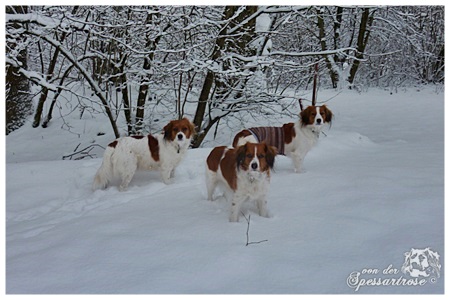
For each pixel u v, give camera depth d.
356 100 16.55
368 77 22.53
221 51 8.98
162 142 6.50
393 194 4.96
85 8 9.43
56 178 6.76
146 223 4.58
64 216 5.27
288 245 3.81
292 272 3.32
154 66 9.25
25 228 4.86
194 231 4.24
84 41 10.12
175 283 3.24
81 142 11.09
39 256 3.86
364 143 9.06
